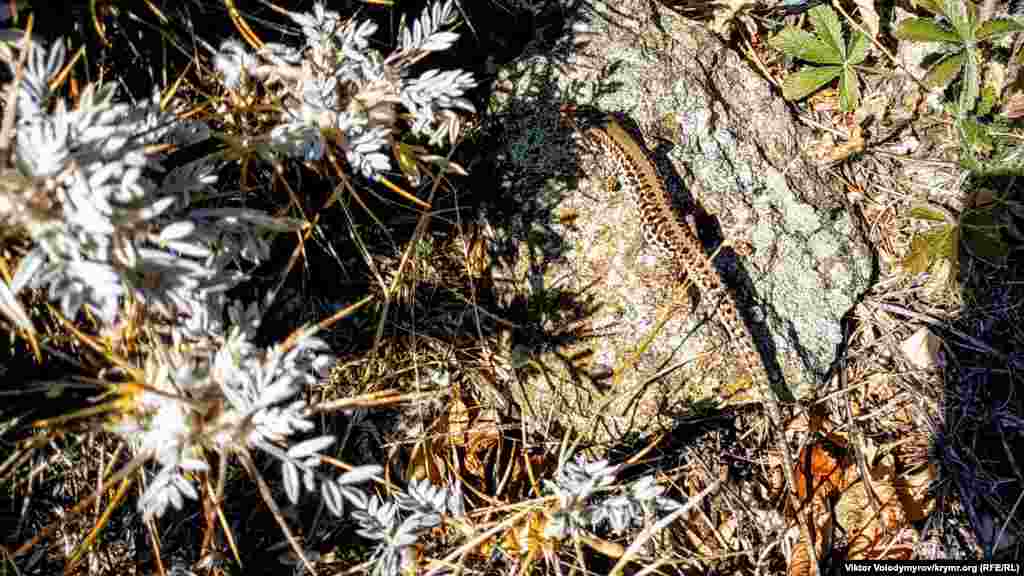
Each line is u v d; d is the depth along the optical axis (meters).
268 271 0.39
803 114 0.46
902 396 0.42
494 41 0.44
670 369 0.41
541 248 0.42
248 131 0.36
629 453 0.41
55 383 0.33
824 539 0.40
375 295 0.41
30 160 0.29
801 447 0.42
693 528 0.40
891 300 0.44
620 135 0.41
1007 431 0.42
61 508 0.36
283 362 0.32
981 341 0.43
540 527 0.37
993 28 0.43
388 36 0.41
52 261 0.30
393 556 0.34
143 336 0.33
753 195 0.43
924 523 0.41
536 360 0.42
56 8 0.34
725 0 0.45
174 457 0.31
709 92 0.44
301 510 0.38
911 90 0.46
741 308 0.42
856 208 0.45
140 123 0.32
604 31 0.44
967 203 0.44
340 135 0.34
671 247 0.41
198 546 0.37
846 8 0.46
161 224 0.32
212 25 0.37
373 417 0.40
